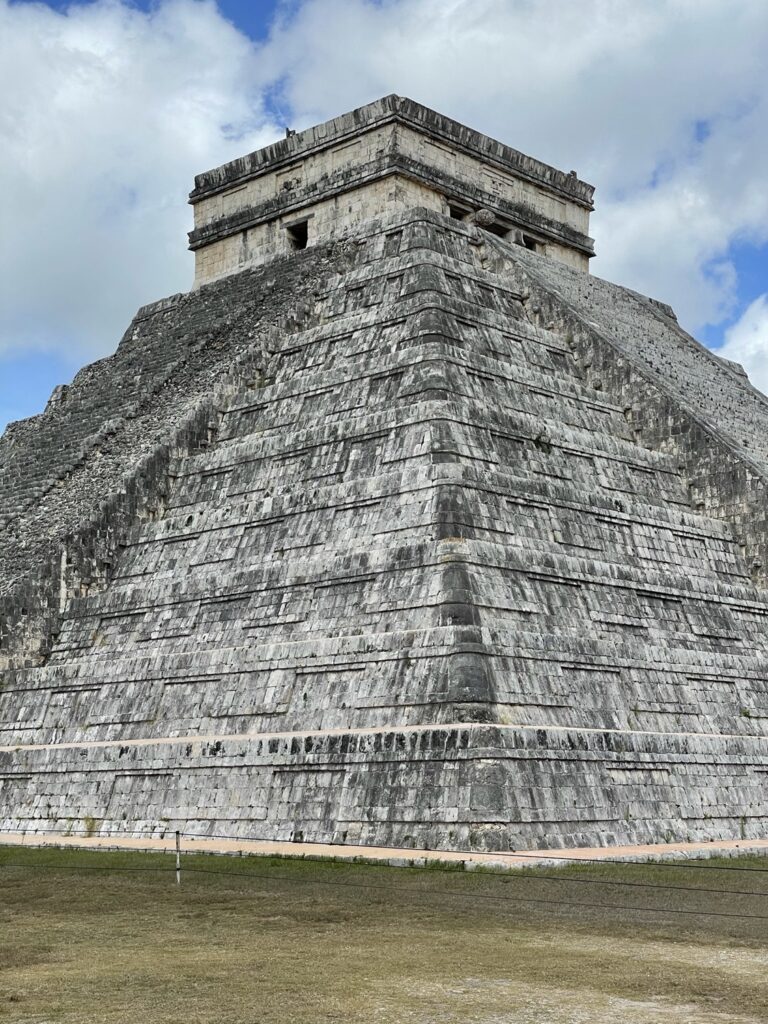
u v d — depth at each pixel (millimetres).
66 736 37719
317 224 52000
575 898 23266
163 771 33844
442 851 28375
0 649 39688
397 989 16562
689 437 43062
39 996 16375
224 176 55344
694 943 19344
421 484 35438
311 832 30766
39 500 45188
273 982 16953
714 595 39062
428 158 51500
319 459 39031
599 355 45250
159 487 42875
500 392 40094
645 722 34500
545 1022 15039
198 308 52969
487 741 29328
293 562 36312
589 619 35312
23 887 25562
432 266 43406
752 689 37844
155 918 21797
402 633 32625
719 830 32875
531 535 36125
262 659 35000
